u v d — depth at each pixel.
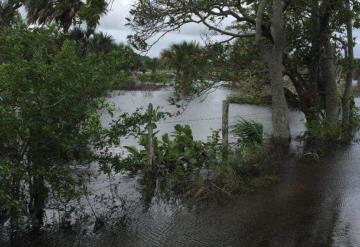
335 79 15.52
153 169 9.73
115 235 6.68
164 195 8.57
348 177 10.12
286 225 7.12
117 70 7.03
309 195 8.70
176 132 11.28
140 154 10.45
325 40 14.75
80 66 6.30
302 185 9.40
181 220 7.32
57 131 6.44
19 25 6.36
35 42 6.41
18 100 6.13
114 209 7.74
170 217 7.45
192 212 7.70
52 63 6.29
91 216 7.38
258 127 13.09
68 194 6.70
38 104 6.15
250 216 7.52
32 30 6.47
